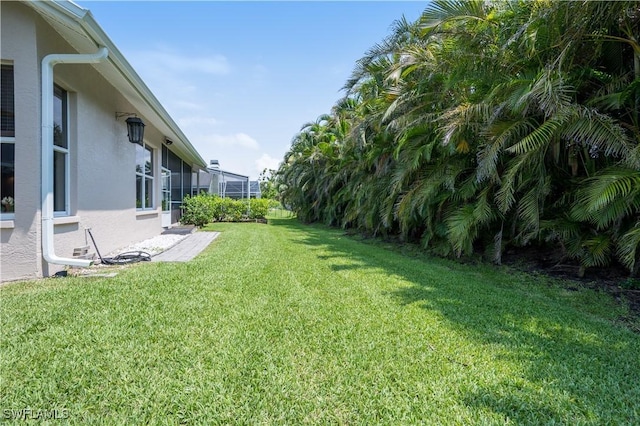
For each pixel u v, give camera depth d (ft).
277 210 131.13
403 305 12.37
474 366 7.95
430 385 7.07
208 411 6.01
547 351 8.96
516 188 19.27
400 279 16.66
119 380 6.79
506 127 16.60
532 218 18.30
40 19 13.75
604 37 15.29
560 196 19.61
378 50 28.04
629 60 16.71
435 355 8.41
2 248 13.42
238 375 7.14
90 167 18.24
